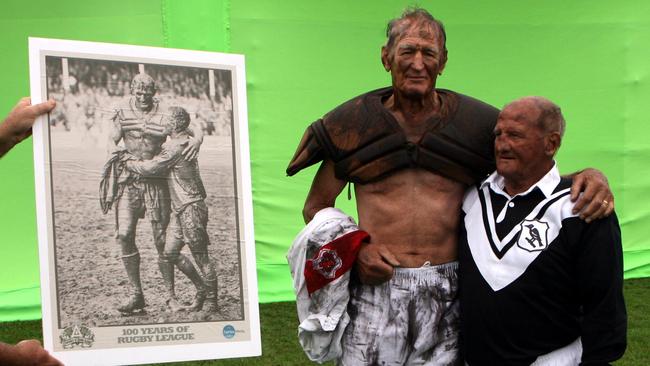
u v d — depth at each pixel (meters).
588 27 8.61
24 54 7.39
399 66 2.93
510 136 2.85
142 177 2.79
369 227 3.09
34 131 2.67
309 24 8.11
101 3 7.60
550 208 2.83
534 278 2.81
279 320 7.18
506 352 2.86
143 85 2.81
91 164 2.74
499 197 2.96
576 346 2.90
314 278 3.03
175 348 2.79
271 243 8.05
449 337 3.05
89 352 2.69
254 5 7.96
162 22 7.75
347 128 3.05
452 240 3.09
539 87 8.58
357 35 8.23
